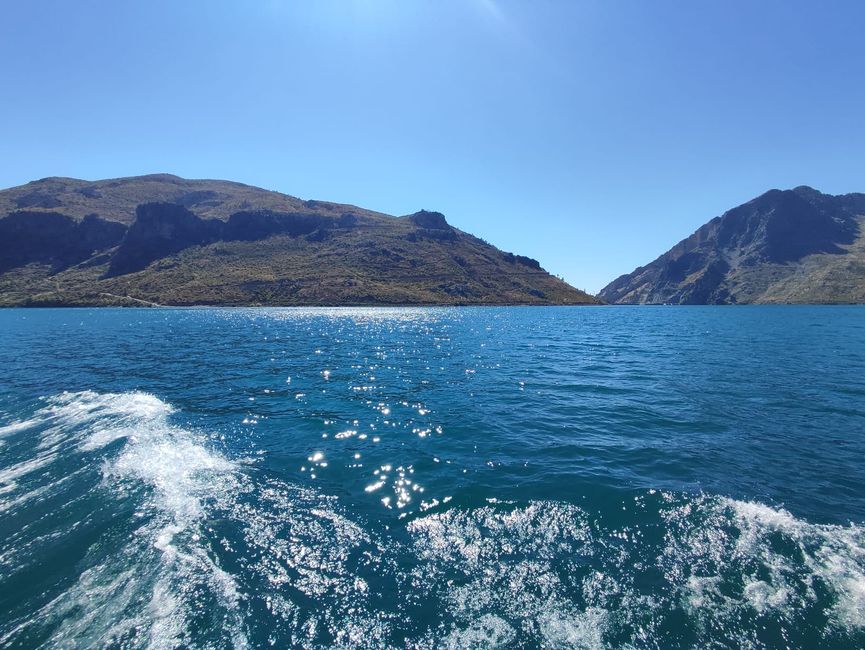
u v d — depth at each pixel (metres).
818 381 26.11
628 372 29.92
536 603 7.02
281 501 10.62
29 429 16.52
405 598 7.15
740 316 118.94
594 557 8.25
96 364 34.12
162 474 12.12
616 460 13.46
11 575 7.54
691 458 13.56
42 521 9.44
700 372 29.61
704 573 7.73
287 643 6.16
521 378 28.16
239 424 17.72
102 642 6.03
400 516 9.91
